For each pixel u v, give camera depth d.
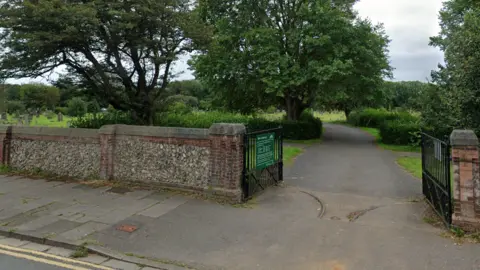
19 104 35.25
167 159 8.22
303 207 6.88
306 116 25.83
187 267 4.32
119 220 6.02
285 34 20.81
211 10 22.08
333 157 14.44
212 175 7.49
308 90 22.78
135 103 15.34
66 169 9.60
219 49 18.39
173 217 6.19
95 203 7.05
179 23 13.23
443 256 4.51
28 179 9.30
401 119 21.64
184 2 14.41
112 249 4.82
